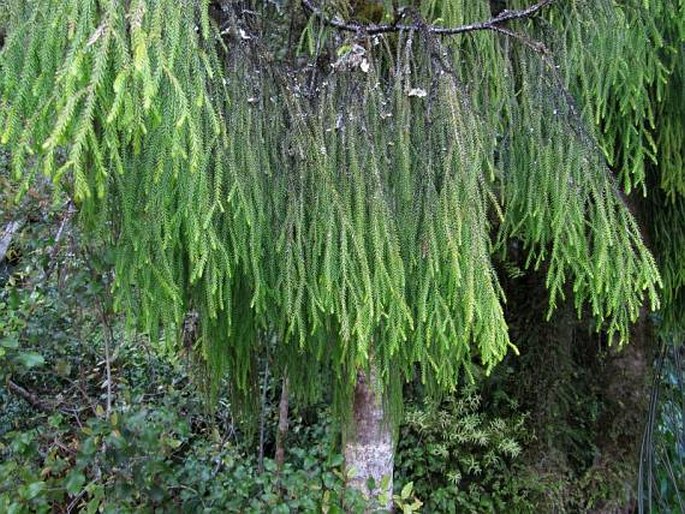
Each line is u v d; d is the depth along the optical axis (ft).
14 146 3.24
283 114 4.83
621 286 4.91
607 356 12.19
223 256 4.42
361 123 4.82
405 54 4.78
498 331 4.52
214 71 4.15
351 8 5.35
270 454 11.81
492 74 5.31
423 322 4.88
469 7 5.35
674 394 12.90
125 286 4.37
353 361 5.34
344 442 7.32
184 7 3.43
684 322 9.81
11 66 3.26
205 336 5.42
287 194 4.73
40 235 7.86
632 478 11.33
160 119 3.17
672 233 8.54
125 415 7.16
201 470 8.13
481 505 10.57
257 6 5.23
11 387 8.88
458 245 4.42
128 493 6.64
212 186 4.24
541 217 5.11
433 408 10.75
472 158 4.58
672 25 5.90
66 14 3.09
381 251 4.54
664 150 7.15
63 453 8.12
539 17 5.35
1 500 5.87
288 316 4.58
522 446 11.32
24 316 8.29
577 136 5.08
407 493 7.42
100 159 3.10
